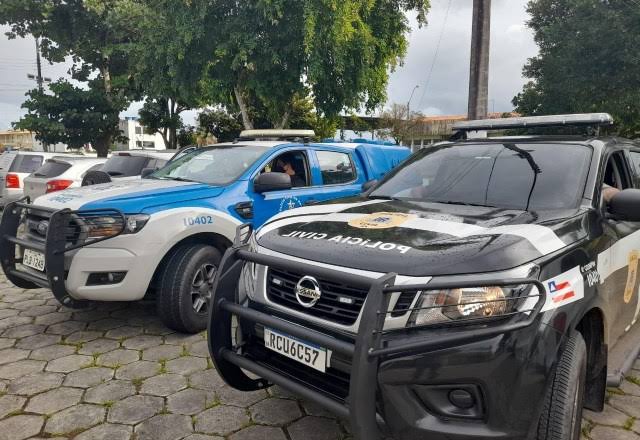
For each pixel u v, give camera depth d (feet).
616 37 46.16
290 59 37.86
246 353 8.91
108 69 68.54
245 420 9.80
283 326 7.76
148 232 13.07
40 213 13.88
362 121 78.54
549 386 6.75
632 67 46.91
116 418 9.80
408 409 6.67
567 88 52.90
